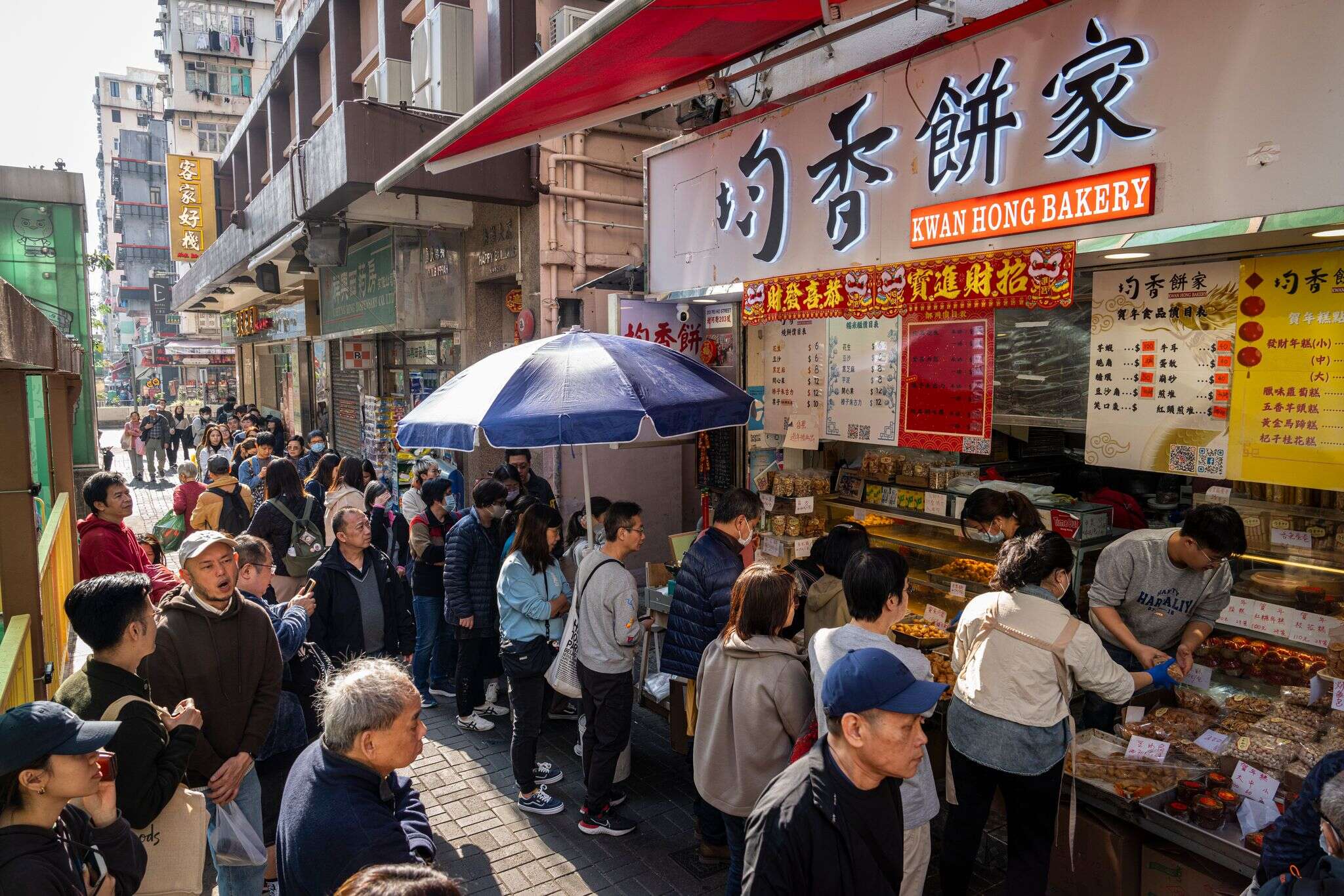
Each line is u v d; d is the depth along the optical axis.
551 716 5.57
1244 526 3.62
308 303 14.31
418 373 10.88
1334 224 2.76
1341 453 3.20
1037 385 4.50
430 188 7.62
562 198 8.28
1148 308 3.81
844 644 2.82
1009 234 3.74
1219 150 3.03
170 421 19.81
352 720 2.01
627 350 4.49
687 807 4.44
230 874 3.16
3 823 1.90
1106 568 3.75
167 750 2.60
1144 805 3.19
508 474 6.97
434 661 5.94
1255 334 3.43
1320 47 2.75
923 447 4.87
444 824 4.26
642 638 5.54
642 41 3.48
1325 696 3.34
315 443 11.05
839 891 1.92
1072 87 3.48
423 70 8.62
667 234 5.96
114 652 2.54
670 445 8.91
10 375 4.04
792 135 4.88
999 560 3.22
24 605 4.13
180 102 40.75
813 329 5.52
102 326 52.66
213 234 19.39
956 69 3.94
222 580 3.05
